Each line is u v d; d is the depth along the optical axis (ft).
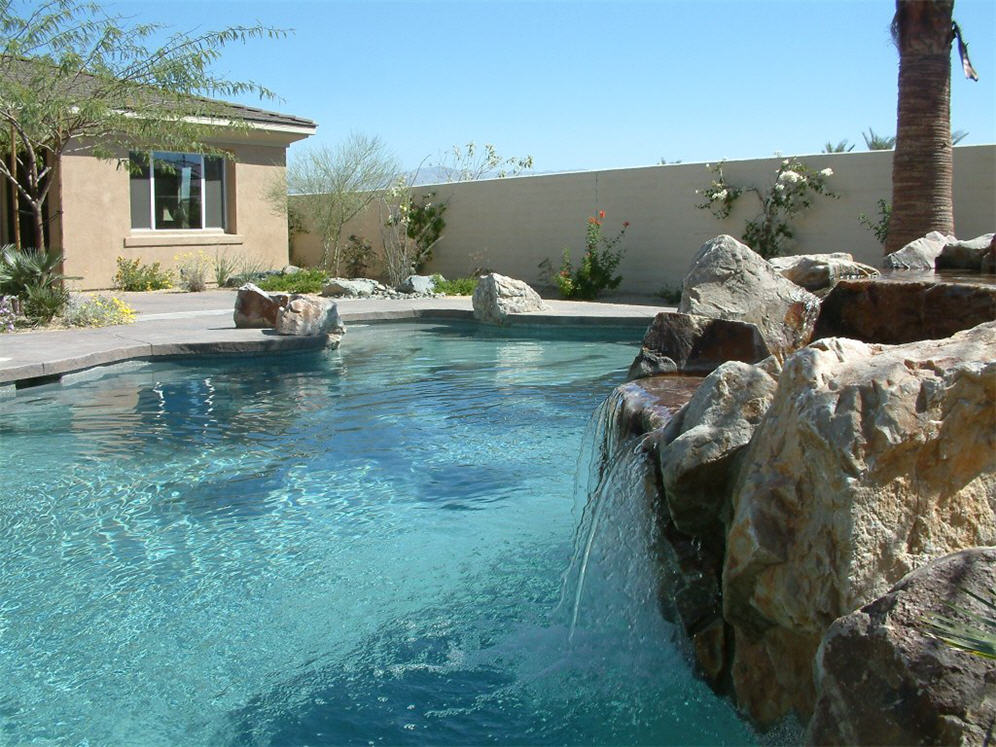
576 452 20.71
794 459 7.34
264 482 18.51
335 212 66.49
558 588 13.39
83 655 11.51
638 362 14.93
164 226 59.26
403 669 11.05
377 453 20.66
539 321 41.57
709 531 9.16
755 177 50.26
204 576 13.89
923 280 14.01
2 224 54.08
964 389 6.80
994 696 5.08
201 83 41.86
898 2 34.68
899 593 5.74
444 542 15.28
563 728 9.52
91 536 15.52
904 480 6.75
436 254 67.10
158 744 9.62
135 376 29.78
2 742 9.66
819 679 5.89
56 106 37.83
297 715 10.09
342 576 13.91
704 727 8.99
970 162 42.11
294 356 33.99
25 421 23.47
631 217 55.77
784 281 17.42
